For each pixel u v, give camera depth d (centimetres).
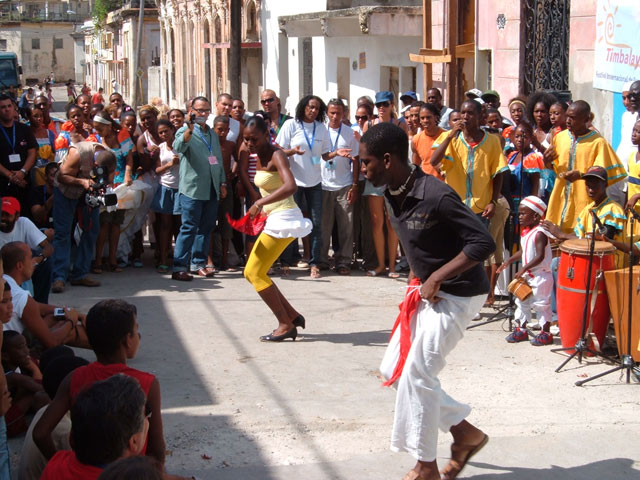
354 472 498
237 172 1067
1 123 1009
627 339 661
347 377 678
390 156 463
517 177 895
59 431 468
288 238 757
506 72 1312
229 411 602
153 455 426
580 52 1113
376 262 1080
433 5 1541
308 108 1023
